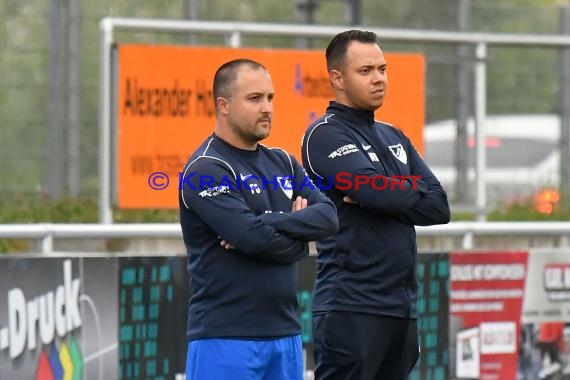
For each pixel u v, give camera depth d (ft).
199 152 61.46
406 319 67.31
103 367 76.33
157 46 110.42
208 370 60.80
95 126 128.67
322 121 67.82
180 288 79.10
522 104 146.10
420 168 69.77
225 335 60.49
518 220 129.49
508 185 140.87
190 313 62.08
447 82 129.39
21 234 77.61
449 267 87.25
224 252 60.70
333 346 66.80
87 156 128.06
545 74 146.51
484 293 88.79
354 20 130.72
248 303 60.64
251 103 61.11
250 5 139.23
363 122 68.13
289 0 141.08
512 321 89.97
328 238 66.85
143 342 77.82
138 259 77.56
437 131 152.76
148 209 111.14
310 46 135.03
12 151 125.80
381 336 66.54
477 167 118.62
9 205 120.06
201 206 60.13
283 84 114.83
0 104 125.90
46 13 128.06
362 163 66.03
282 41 140.87
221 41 137.28
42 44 127.85
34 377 73.46
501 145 177.27
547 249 91.20
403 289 67.15
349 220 66.49
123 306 77.05
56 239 80.12
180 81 111.45
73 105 128.16
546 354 91.56
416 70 119.03
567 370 92.32
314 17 136.98
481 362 88.94
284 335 61.67
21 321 72.90
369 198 65.36
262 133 61.46
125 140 109.60
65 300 74.84
